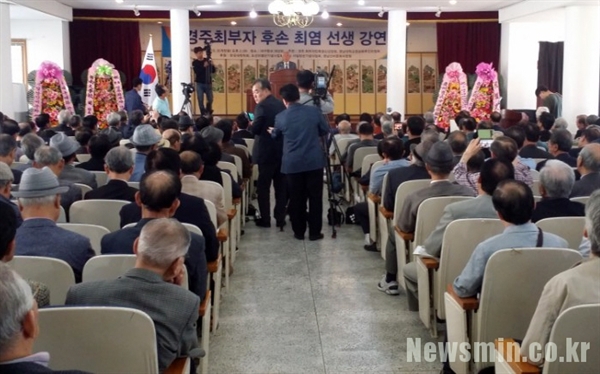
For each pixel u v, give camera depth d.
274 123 6.55
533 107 13.96
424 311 3.64
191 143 4.98
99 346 2.02
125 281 2.21
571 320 1.98
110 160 4.05
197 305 2.27
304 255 5.67
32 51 13.32
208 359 3.57
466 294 2.85
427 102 16.03
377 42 16.05
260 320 4.15
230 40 15.87
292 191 6.08
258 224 6.78
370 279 4.98
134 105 11.48
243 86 15.95
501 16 13.25
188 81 12.54
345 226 6.77
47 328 2.00
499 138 4.53
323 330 3.98
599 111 11.42
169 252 2.22
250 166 6.93
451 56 13.98
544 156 5.65
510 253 2.66
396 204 4.49
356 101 16.16
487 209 3.39
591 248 2.15
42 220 2.84
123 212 3.49
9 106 10.47
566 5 10.66
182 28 12.41
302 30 15.94
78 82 13.62
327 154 6.48
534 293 2.69
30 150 5.28
